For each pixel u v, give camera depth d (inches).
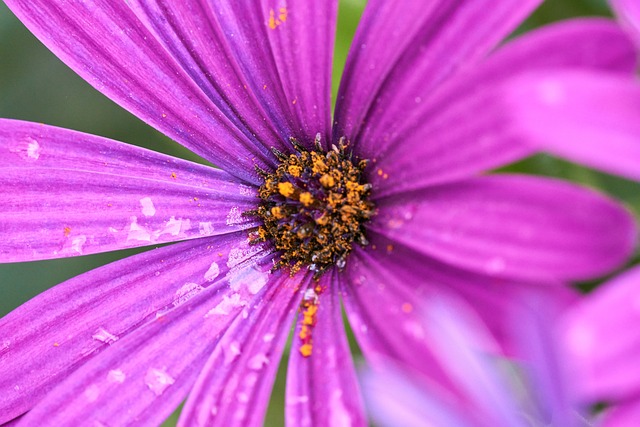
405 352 4.3
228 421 4.6
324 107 4.9
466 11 4.3
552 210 4.0
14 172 4.9
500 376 3.9
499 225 4.1
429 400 3.9
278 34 4.8
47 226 4.9
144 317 4.9
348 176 4.9
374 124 4.8
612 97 3.9
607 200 3.9
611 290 3.9
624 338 3.8
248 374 4.7
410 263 4.5
